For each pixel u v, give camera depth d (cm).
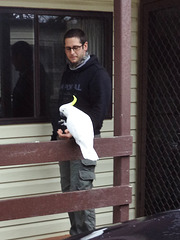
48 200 300
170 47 438
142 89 462
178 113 437
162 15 443
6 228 421
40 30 424
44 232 437
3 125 414
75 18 438
